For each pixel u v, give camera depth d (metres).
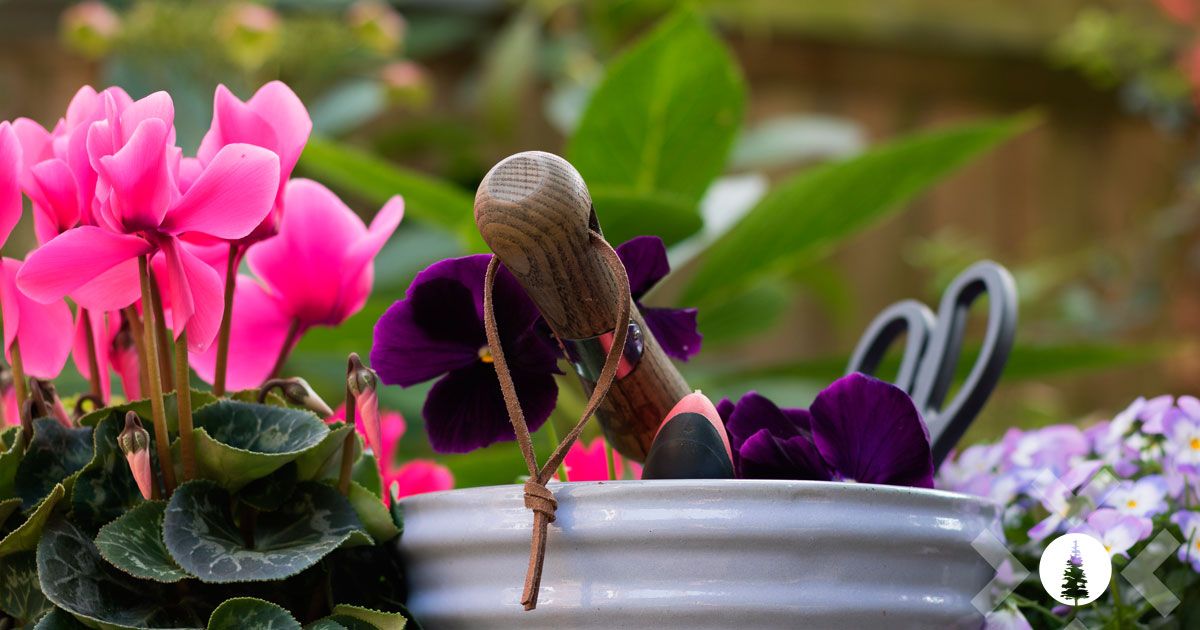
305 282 0.81
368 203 2.75
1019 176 3.72
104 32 2.31
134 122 0.72
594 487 0.68
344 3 2.82
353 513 0.73
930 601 0.69
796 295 3.25
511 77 2.68
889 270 3.58
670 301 2.55
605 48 2.56
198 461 0.73
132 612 0.71
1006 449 0.91
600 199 1.04
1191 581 0.83
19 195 0.74
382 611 0.71
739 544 0.67
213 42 2.31
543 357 0.76
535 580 0.67
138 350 0.78
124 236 0.71
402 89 2.51
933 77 3.60
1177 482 0.84
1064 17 3.61
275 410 0.75
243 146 0.71
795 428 0.77
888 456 0.74
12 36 3.00
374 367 0.75
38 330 0.78
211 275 0.72
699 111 1.22
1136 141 3.79
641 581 0.68
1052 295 3.71
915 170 1.22
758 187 1.53
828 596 0.68
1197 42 3.62
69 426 0.76
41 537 0.70
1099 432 0.89
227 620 0.69
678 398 0.73
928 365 0.88
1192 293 3.61
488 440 0.77
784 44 3.46
